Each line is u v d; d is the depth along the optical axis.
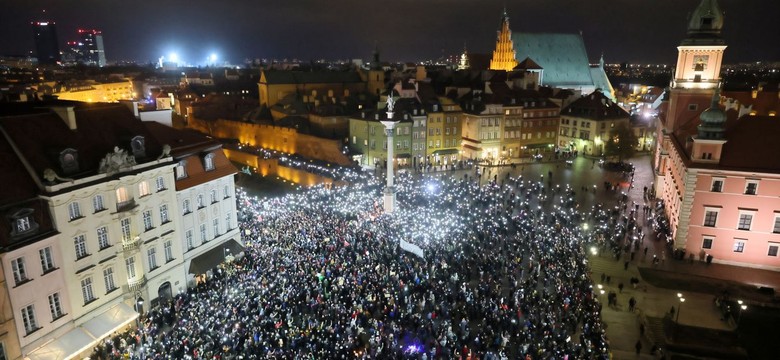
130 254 48.50
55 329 42.16
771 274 60.22
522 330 44.53
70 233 42.88
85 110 49.47
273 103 150.38
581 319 47.50
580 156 127.44
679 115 86.44
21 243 39.00
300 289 50.69
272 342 41.91
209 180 58.78
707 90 84.06
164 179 52.75
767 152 60.91
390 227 68.69
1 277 37.78
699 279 58.44
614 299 52.62
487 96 124.31
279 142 128.00
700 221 63.12
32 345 40.44
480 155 121.69
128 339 44.25
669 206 77.56
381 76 163.25
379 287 51.22
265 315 45.88
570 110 132.00
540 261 58.53
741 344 46.19
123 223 48.03
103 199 46.03
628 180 102.94
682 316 50.66
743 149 61.56
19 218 39.28
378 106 117.56
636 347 44.44
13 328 38.84
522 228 69.25
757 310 51.00
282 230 67.69
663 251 66.31
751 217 61.19
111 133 50.00
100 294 46.12
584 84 173.12
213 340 41.81
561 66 173.62
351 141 124.06
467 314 48.25
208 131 154.00
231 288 51.44
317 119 128.88
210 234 60.22
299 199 83.44
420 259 58.94
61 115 46.53
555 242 63.81
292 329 43.59
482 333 43.56
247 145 133.38
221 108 159.75
